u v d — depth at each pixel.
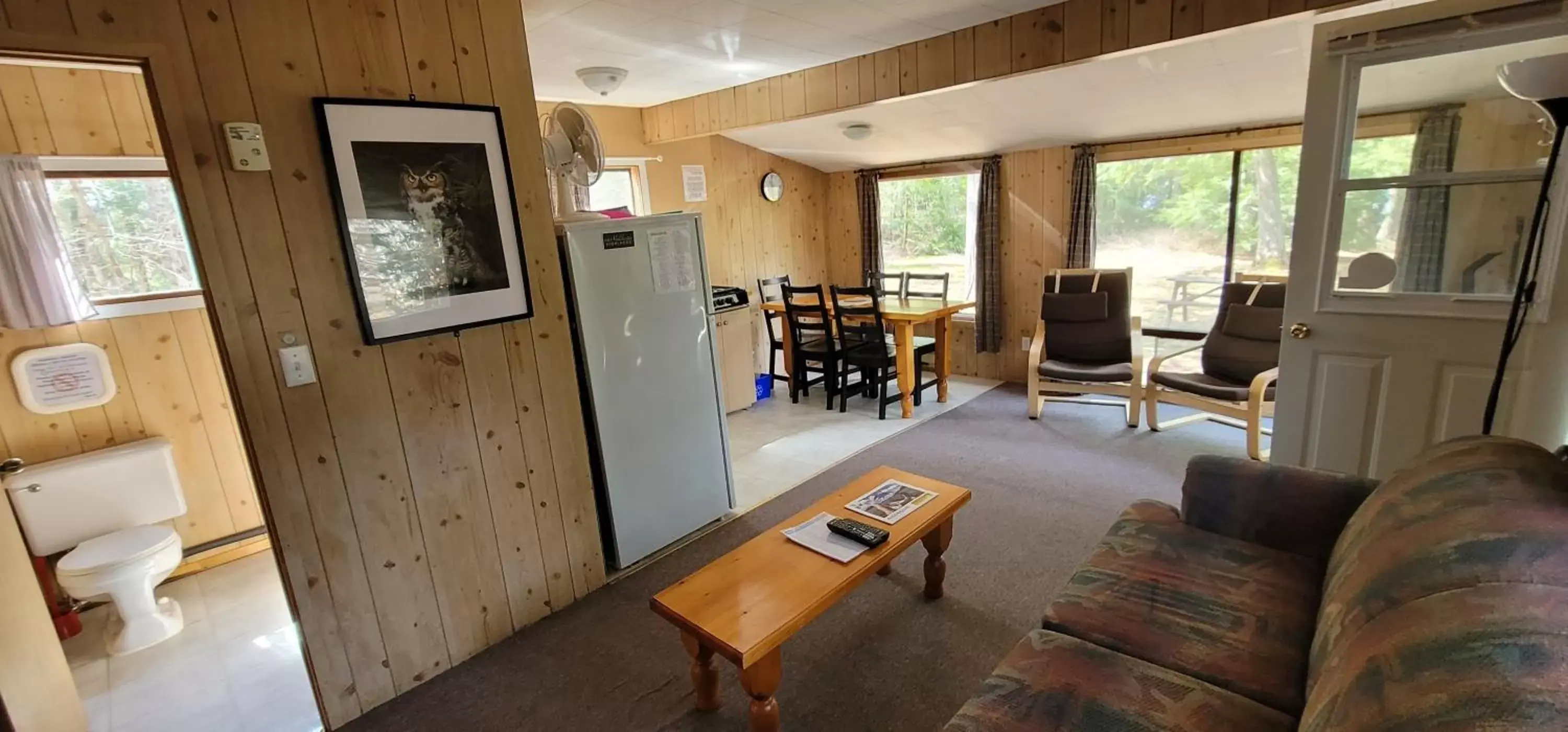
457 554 2.21
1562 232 2.04
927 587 2.39
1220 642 1.43
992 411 4.61
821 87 3.75
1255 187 4.21
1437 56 2.15
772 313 5.35
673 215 2.81
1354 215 2.37
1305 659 1.37
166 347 2.98
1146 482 3.31
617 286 2.63
